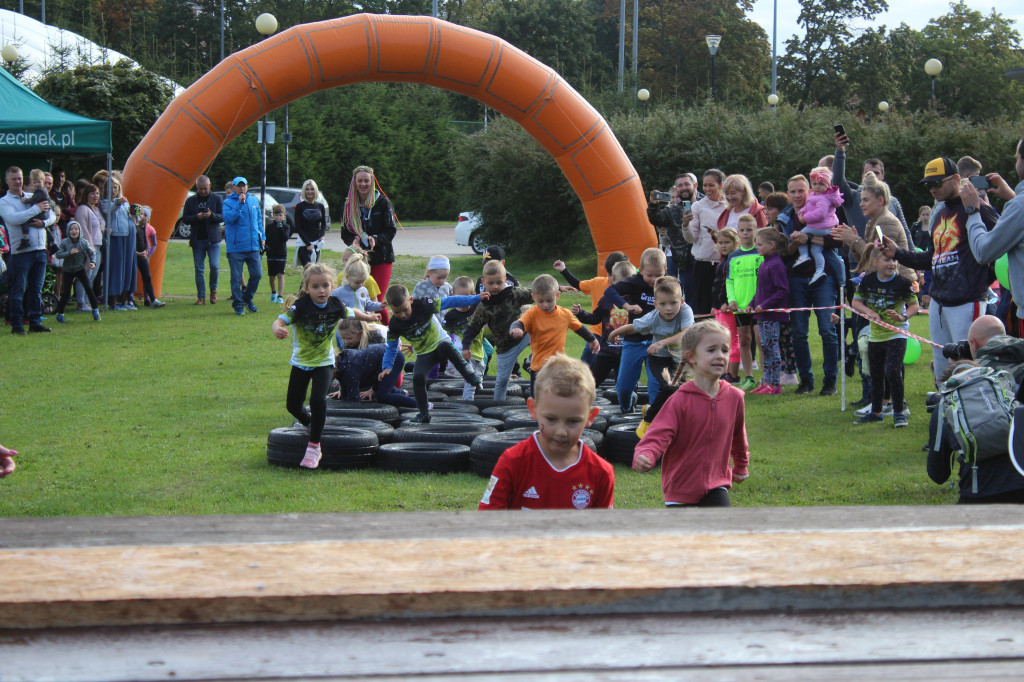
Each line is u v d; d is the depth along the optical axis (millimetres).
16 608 1389
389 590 1435
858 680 1412
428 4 66875
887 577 1490
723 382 4133
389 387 8031
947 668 1441
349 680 1409
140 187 14891
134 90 30172
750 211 10242
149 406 8352
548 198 25812
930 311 6875
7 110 13141
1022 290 5555
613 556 1579
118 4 57781
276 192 31609
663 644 1461
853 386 9609
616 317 7789
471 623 1449
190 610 1412
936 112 24250
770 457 6699
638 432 6020
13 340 11844
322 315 6188
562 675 1425
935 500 5543
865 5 56594
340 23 14398
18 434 7254
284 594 1417
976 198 5801
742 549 1614
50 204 12719
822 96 55875
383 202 12344
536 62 14766
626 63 62531
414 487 5961
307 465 6320
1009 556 1580
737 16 62500
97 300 14297
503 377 8344
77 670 1404
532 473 3510
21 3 49375
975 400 4109
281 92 14555
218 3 60188
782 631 1485
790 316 9305
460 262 25328
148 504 5477
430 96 49781
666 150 23984
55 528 1729
